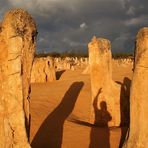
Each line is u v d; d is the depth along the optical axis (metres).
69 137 18.05
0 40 11.52
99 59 21.55
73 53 87.06
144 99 12.70
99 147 16.77
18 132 11.41
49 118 21.77
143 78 12.69
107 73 21.58
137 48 12.94
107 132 18.75
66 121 21.11
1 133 11.59
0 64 11.54
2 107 11.57
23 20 11.53
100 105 21.56
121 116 21.25
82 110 25.19
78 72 46.78
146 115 12.71
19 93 11.40
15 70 11.37
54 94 29.56
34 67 38.84
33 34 11.89
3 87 11.55
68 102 26.95
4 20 11.52
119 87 21.59
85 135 18.31
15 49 11.36
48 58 39.78
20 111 11.40
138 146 12.78
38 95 29.11
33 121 20.66
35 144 17.20
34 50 11.99
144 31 12.71
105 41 21.69
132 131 13.09
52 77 39.31
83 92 29.88
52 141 17.56
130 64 57.31
